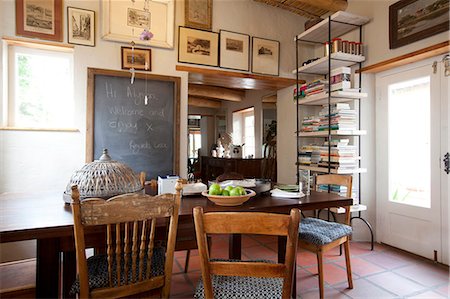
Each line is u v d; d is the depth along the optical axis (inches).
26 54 111.8
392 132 120.5
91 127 115.6
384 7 117.1
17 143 107.0
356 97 121.0
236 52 140.9
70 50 115.0
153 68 125.8
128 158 121.5
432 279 89.8
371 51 122.8
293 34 155.3
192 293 81.0
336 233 79.3
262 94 223.6
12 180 106.2
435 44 98.4
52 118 116.1
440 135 102.2
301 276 92.3
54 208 60.3
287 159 165.6
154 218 49.9
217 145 304.7
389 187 121.0
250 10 145.0
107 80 118.4
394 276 91.9
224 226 43.2
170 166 128.2
